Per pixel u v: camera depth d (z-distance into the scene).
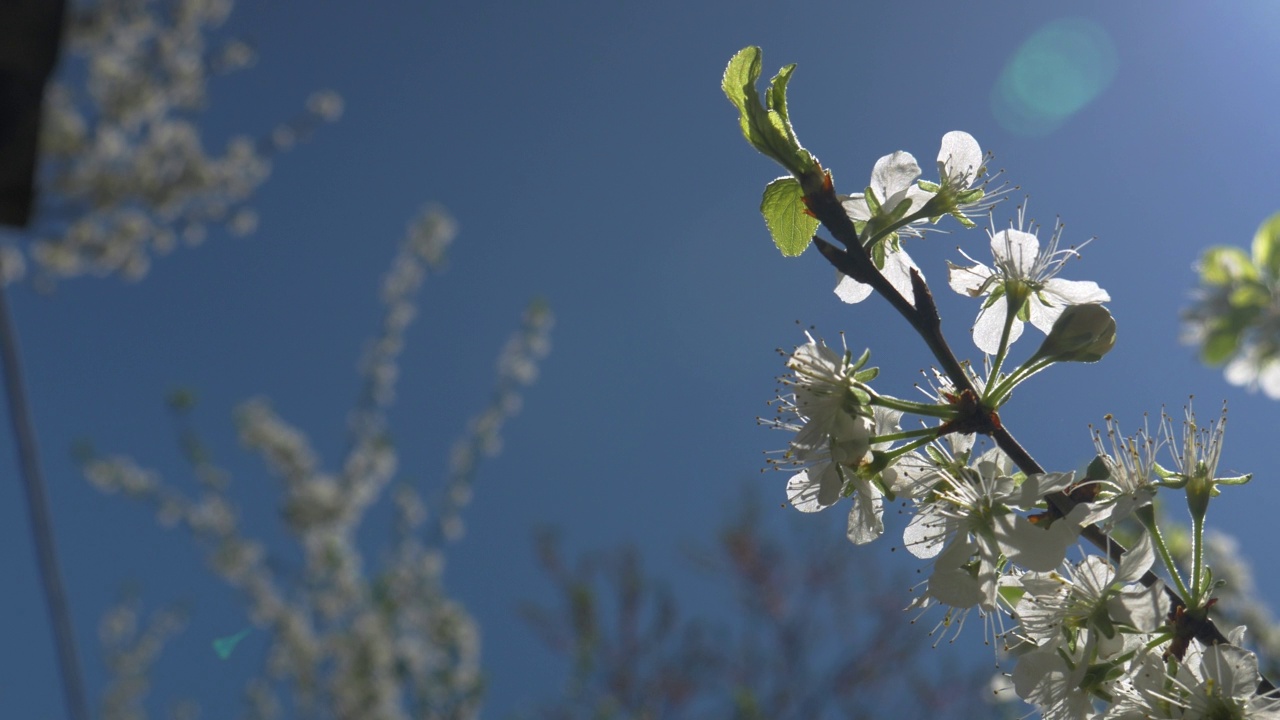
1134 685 1.91
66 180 7.38
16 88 1.75
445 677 9.38
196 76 8.01
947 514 2.06
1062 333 2.10
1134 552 1.98
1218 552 4.40
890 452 2.15
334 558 9.57
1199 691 1.86
